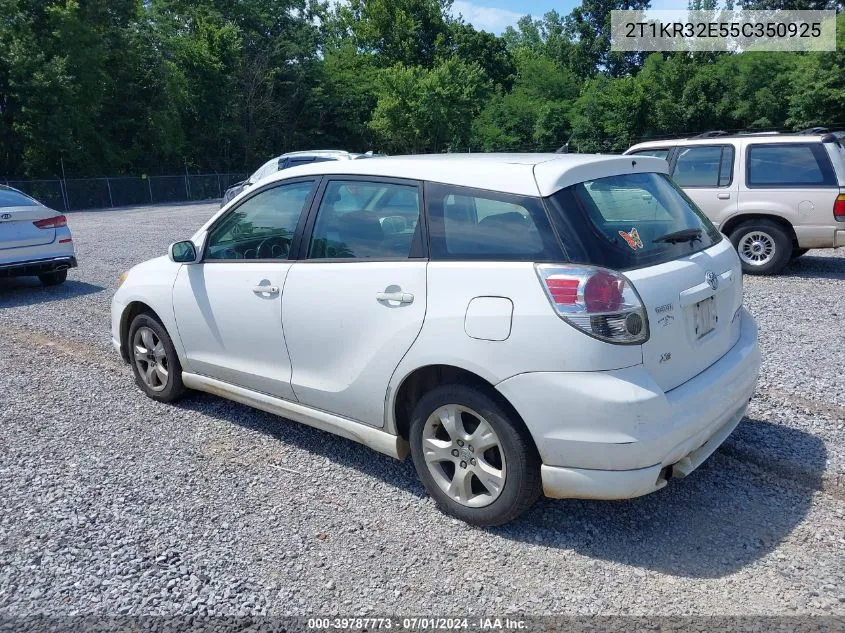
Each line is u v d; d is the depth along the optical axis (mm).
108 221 24016
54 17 35969
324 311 3947
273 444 4637
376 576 3191
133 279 5375
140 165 42188
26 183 34781
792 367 5680
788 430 4500
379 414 3783
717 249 3879
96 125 39219
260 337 4363
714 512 3619
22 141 36125
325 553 3379
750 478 3938
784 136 9438
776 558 3211
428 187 3666
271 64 50469
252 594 3086
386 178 3854
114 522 3703
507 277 3262
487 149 48938
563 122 47062
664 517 3596
